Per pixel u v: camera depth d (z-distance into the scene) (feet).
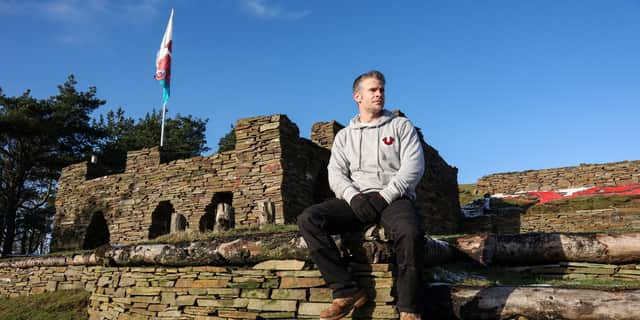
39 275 36.37
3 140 83.61
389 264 11.73
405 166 11.03
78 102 93.97
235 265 14.83
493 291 12.16
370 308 11.55
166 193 47.78
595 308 10.88
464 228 63.77
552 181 81.30
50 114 86.79
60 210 58.54
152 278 16.70
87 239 55.16
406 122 11.75
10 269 38.93
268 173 39.75
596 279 16.71
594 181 77.41
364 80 12.08
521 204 68.44
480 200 74.02
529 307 11.51
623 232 17.51
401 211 10.43
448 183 63.62
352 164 11.75
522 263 18.34
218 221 20.40
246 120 42.47
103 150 97.04
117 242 50.49
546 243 17.72
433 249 15.21
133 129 118.32
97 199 54.54
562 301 11.27
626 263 16.76
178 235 19.31
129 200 51.06
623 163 76.02
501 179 86.58
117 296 17.67
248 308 14.05
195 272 15.61
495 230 62.08
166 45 61.46
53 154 88.94
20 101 83.25
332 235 12.22
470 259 18.83
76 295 31.22
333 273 10.85
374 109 11.87
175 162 48.01
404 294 10.00
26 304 31.68
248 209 39.91
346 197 11.02
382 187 11.23
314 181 43.88
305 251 13.32
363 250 11.75
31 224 90.53
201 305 15.03
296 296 13.34
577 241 17.35
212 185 44.11
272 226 20.20
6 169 87.66
